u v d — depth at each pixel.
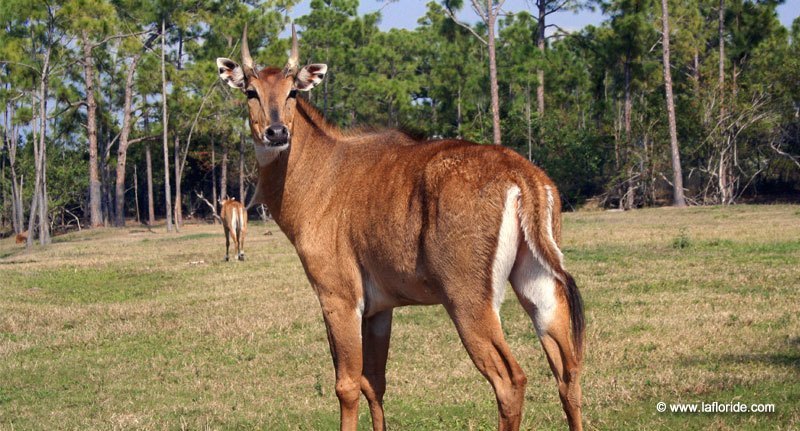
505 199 5.06
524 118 43.25
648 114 42.47
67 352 11.27
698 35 48.22
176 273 19.55
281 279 17.16
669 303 11.41
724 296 11.65
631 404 6.88
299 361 9.86
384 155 5.97
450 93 43.75
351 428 5.95
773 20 43.00
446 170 5.30
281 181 6.39
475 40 44.38
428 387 8.19
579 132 43.81
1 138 53.84
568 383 5.06
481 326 5.13
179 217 45.31
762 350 8.45
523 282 5.15
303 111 6.52
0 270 21.64
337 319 5.95
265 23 42.09
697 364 8.09
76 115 53.19
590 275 14.52
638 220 27.95
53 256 27.84
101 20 35.25
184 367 9.98
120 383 9.41
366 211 5.73
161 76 42.44
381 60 48.94
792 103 41.44
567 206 44.53
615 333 9.77
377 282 5.76
